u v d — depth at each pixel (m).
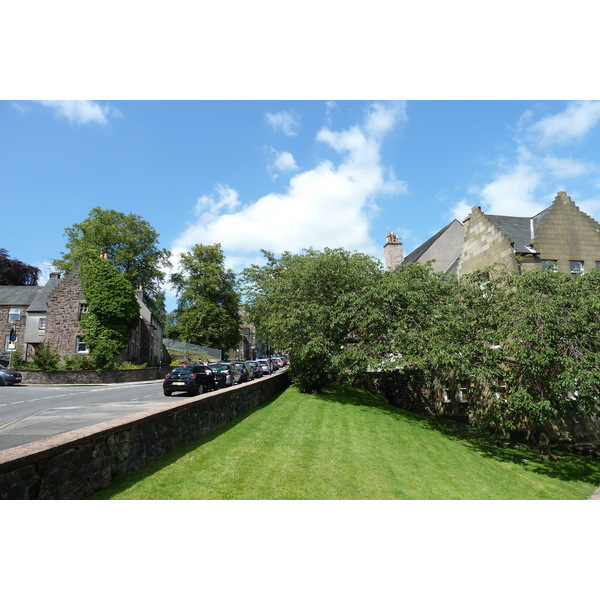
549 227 19.67
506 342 14.25
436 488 9.27
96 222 48.34
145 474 6.90
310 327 18.27
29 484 4.79
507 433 17.98
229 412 12.55
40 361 30.61
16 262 54.09
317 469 8.48
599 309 12.74
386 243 38.78
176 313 58.28
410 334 16.52
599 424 17.67
